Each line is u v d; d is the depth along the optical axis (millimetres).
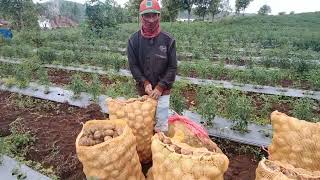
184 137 3910
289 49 15883
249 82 9773
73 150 5418
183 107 6332
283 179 2703
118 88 9008
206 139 4012
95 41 19203
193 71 11992
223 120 6559
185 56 15961
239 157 5281
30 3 32750
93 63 13305
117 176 3334
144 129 4105
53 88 9289
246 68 12039
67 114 7367
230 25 39094
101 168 3273
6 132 6273
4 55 15516
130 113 4055
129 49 4598
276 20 46625
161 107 4535
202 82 10133
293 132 3631
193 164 2809
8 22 35781
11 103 8148
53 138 5910
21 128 6301
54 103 8164
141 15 4254
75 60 13562
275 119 3781
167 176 2918
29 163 5062
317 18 49562
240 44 20516
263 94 8883
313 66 11766
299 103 6914
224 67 11922
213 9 49500
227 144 5715
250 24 41625
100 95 8516
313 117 6723
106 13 24438
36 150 5441
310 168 3547
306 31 29375
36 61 12688
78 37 22297
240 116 5953
